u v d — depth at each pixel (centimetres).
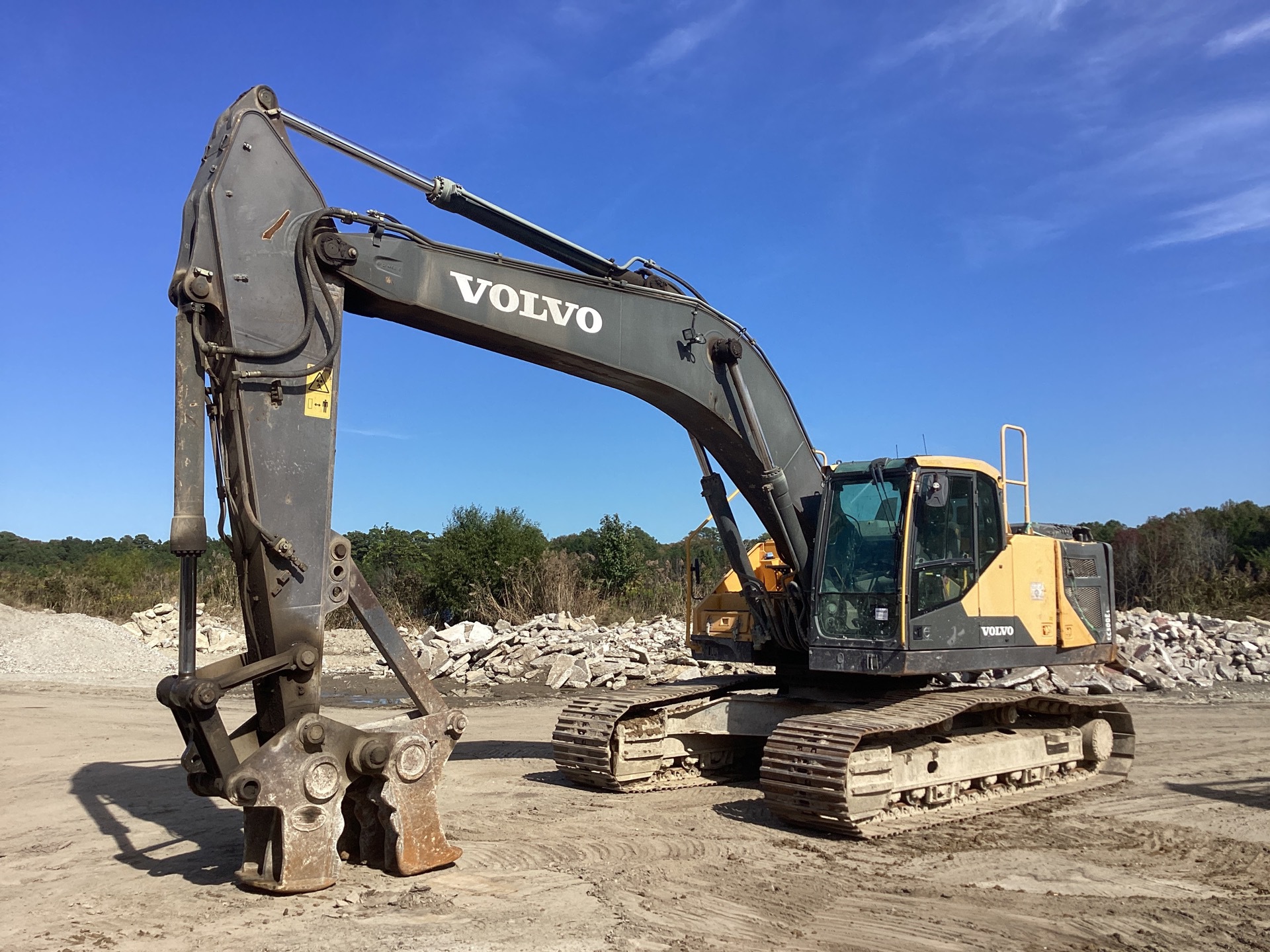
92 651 2123
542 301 695
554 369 746
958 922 534
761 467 841
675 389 776
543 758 1078
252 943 478
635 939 496
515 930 501
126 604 2967
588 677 1805
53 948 476
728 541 904
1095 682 1488
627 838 710
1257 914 558
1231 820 799
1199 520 3988
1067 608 942
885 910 552
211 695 501
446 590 2886
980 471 875
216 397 549
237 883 576
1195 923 541
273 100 582
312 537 562
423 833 593
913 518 800
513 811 798
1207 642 2034
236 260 553
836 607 835
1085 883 615
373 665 2223
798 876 619
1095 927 532
